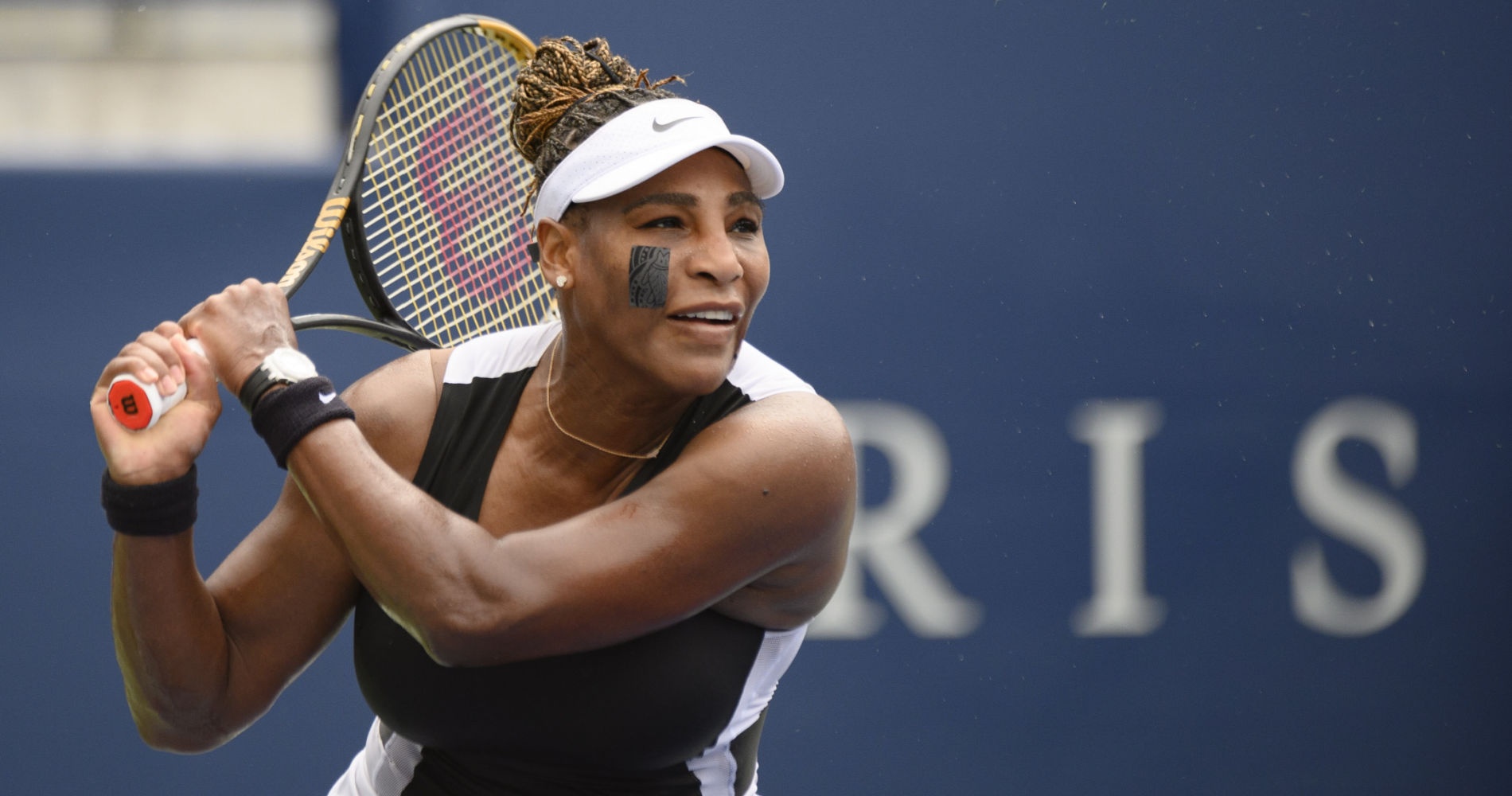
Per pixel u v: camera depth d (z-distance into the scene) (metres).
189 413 6.67
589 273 6.52
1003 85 19.23
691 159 6.41
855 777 18.89
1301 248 19.67
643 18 18.86
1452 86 19.83
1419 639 19.80
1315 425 19.70
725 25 18.94
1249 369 19.61
